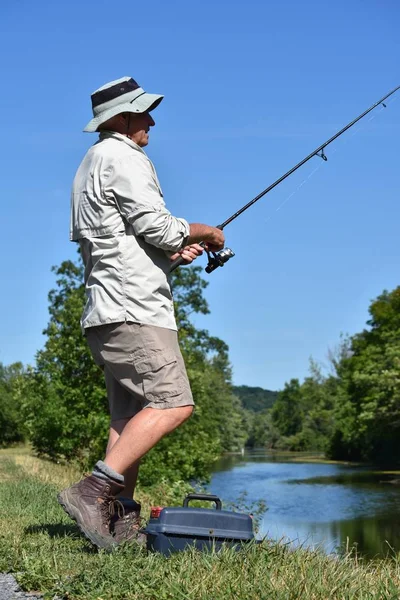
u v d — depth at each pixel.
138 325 4.05
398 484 33.03
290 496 26.11
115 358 4.12
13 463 17.14
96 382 16.53
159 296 4.12
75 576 3.35
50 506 6.36
